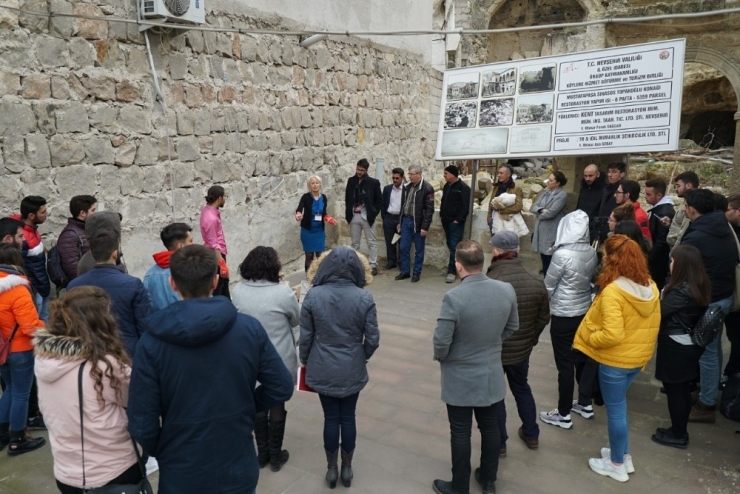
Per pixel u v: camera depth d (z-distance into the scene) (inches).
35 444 143.7
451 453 130.6
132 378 78.2
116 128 212.1
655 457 141.3
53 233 191.2
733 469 135.8
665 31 328.2
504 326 120.1
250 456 84.9
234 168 272.8
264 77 289.0
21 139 179.8
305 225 299.9
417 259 302.8
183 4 219.5
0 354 133.2
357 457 141.9
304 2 315.9
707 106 609.6
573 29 685.3
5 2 171.9
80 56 196.9
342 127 364.5
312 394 178.9
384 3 405.4
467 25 673.6
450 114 291.1
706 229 153.5
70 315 84.1
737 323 168.2
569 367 151.8
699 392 165.9
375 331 122.7
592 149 251.3
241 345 81.7
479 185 383.9
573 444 147.6
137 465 88.0
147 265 229.8
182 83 239.8
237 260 279.6
